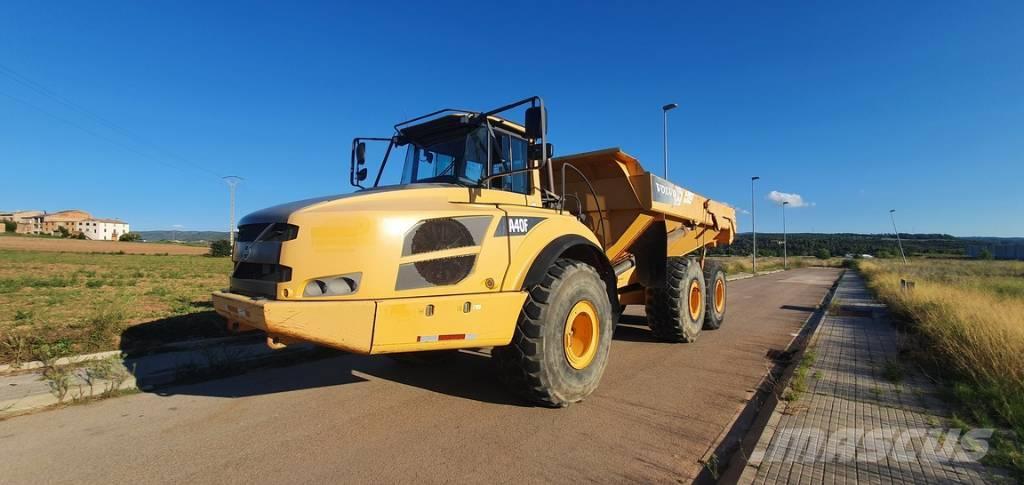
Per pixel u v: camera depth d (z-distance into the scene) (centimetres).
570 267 475
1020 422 381
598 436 399
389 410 455
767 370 618
